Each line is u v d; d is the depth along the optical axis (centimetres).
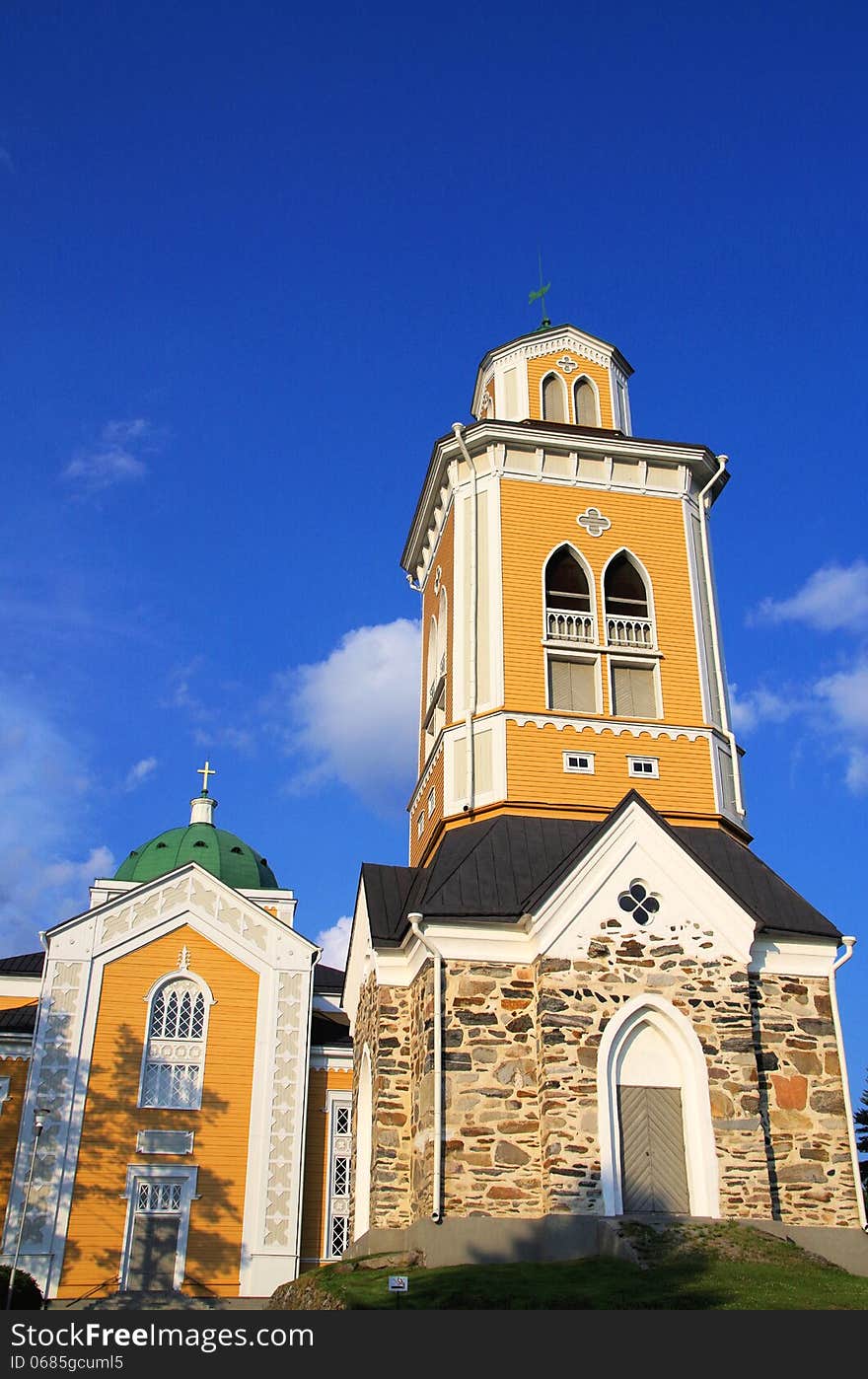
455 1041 2820
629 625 3681
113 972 4294
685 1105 2798
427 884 3241
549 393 4075
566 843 3256
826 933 3052
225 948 4400
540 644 3562
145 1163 4044
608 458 3844
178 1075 4194
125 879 6228
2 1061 4175
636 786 3450
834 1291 2212
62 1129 4031
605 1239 2558
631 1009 2820
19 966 5153
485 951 2917
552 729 3466
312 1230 4166
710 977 2888
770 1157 2817
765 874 3281
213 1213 4019
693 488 3953
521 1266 2478
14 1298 3569
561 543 3716
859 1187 2817
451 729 3528
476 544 3712
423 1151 2803
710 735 3566
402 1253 2720
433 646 4072
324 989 5341
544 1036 2770
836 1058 2944
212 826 6494
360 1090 3488
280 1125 4181
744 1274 2303
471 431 3788
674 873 2967
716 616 3809
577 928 2875
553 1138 2683
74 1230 3912
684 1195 2727
